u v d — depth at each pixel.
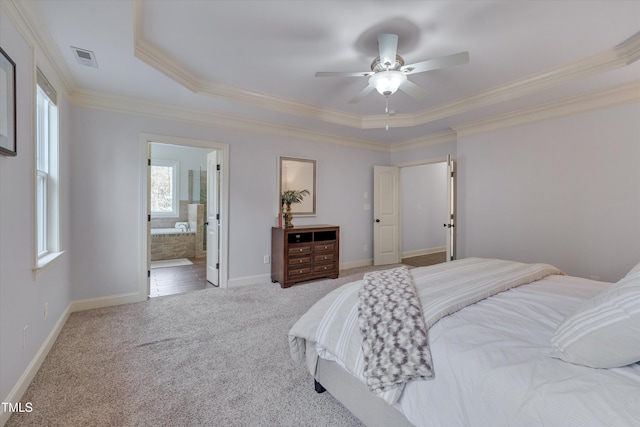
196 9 1.96
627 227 2.88
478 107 3.44
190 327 2.70
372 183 5.54
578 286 1.79
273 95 3.48
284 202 4.40
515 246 3.69
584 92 2.99
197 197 7.32
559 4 1.90
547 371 0.92
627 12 1.97
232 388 1.82
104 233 3.19
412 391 1.13
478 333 1.16
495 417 0.91
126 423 1.51
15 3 1.59
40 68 2.07
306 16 2.04
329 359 1.55
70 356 2.16
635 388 0.81
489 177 3.95
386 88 2.34
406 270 1.93
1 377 1.46
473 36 2.26
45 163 2.43
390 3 1.90
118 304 3.28
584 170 3.14
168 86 2.91
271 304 3.33
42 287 2.08
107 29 1.96
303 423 1.54
